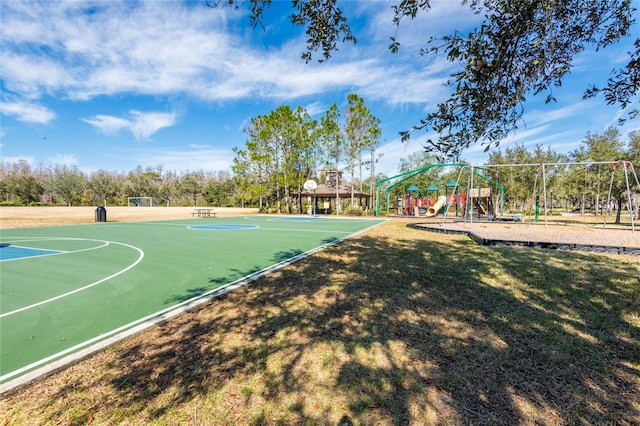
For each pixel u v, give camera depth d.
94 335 3.23
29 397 2.22
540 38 1.91
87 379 2.44
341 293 4.47
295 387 2.28
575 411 1.98
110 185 66.00
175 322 3.55
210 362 2.65
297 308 3.90
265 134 28.61
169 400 2.16
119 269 6.36
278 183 30.48
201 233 13.41
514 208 37.47
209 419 1.96
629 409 2.00
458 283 4.93
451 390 2.21
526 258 6.93
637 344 2.88
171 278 5.61
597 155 20.70
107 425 1.93
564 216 27.34
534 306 3.88
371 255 7.48
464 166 15.21
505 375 2.39
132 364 2.65
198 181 69.69
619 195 18.16
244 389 2.27
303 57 2.62
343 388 2.26
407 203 28.70
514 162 25.05
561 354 2.70
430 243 9.48
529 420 1.90
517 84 2.00
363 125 28.11
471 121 2.13
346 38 2.47
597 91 2.13
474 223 17.62
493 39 1.94
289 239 11.22
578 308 3.80
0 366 2.62
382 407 2.05
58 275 5.88
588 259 6.81
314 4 2.30
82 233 13.44
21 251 8.71
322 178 40.12
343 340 3.00
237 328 3.35
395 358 2.66
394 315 3.62
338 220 22.20
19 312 3.92
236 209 44.19
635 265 6.19
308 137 29.20
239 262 7.01
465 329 3.22
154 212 34.44
